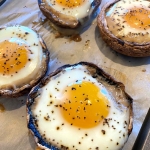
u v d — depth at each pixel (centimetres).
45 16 22
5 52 18
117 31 20
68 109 15
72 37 22
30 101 16
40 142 15
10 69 17
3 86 17
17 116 18
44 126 15
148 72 20
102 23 21
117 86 17
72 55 21
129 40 20
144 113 18
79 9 22
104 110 15
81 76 17
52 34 22
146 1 22
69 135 15
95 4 23
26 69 18
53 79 17
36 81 18
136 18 20
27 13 24
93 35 22
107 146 15
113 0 22
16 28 20
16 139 17
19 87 18
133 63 21
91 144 15
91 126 15
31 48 19
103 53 21
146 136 15
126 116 16
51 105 16
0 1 24
